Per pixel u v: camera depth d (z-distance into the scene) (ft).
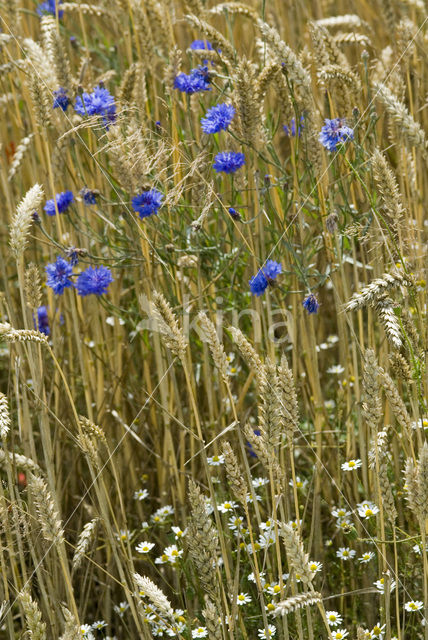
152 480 13.84
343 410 13.07
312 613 11.31
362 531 11.73
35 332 9.40
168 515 12.84
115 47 16.38
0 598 11.12
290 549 8.05
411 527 11.51
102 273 12.17
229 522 12.00
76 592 12.86
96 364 13.79
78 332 12.59
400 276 9.52
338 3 19.21
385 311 9.25
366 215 12.10
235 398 13.82
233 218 11.53
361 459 11.57
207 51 12.82
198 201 12.24
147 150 12.39
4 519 10.28
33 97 12.50
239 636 10.66
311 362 12.44
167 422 12.30
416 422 10.11
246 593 11.26
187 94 12.63
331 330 15.71
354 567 11.80
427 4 16.76
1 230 16.02
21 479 13.99
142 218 12.09
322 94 13.94
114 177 13.91
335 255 12.12
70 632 8.41
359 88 12.19
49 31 13.67
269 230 12.33
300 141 12.76
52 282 12.26
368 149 12.53
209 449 12.80
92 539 12.82
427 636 9.57
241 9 14.21
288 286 13.43
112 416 13.84
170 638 11.35
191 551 8.88
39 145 14.24
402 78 13.34
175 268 13.08
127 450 13.43
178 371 13.60
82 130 13.94
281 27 16.42
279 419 8.68
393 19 15.44
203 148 12.55
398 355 9.71
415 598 11.35
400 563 11.58
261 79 12.09
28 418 11.81
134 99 13.01
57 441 12.73
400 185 13.19
